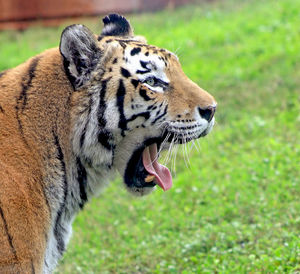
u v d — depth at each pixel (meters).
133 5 35.94
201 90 9.91
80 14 35.34
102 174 10.00
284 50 25.91
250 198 15.36
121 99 9.42
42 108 9.25
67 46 9.10
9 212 8.68
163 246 14.55
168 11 36.12
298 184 15.30
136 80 9.46
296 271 11.48
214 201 15.92
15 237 8.69
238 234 13.79
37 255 8.94
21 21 35.22
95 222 16.50
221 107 21.67
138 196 10.46
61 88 9.33
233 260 12.71
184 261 13.27
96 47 9.39
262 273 11.69
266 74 23.94
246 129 19.95
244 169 17.22
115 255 14.59
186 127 9.73
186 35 30.41
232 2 35.84
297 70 23.67
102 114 9.38
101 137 9.52
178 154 19.33
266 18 31.31
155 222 15.83
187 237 14.65
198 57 27.45
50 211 9.24
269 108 21.38
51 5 35.22
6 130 9.01
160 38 29.84
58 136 9.30
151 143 9.95
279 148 17.86
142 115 9.59
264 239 13.10
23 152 8.98
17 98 9.23
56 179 9.30
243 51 27.12
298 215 13.95
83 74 9.30
